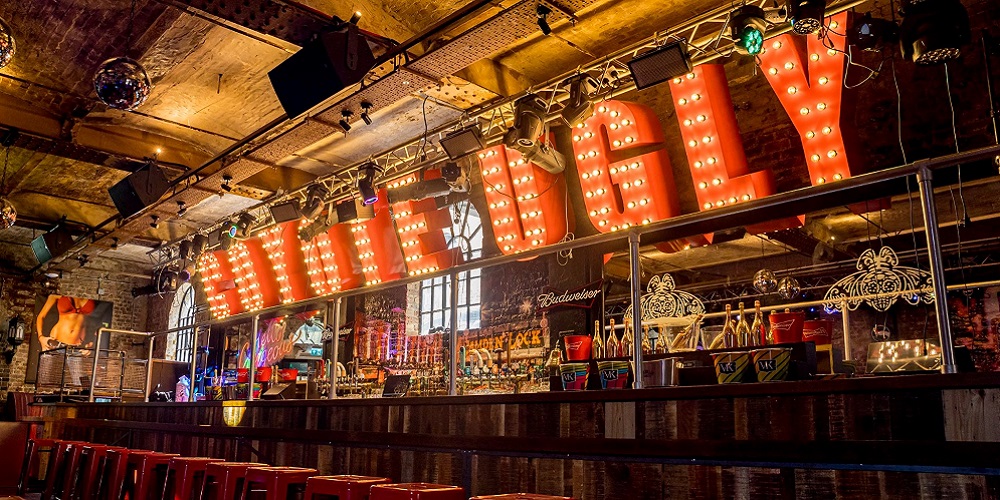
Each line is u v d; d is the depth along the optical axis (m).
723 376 3.27
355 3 5.79
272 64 6.83
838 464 2.68
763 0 4.87
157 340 15.75
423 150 7.44
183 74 7.05
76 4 5.84
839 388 2.71
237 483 4.21
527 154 6.03
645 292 5.93
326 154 8.94
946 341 2.57
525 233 6.79
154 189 8.30
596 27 6.07
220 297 10.69
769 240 8.87
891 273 5.79
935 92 5.11
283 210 8.22
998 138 4.76
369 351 9.90
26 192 10.99
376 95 6.20
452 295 4.51
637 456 3.32
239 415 6.40
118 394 12.15
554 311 7.02
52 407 10.23
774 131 5.93
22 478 7.27
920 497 2.47
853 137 4.91
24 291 14.59
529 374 6.34
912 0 4.06
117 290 15.96
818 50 4.76
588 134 6.08
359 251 8.57
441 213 8.05
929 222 2.71
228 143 8.77
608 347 4.64
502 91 6.63
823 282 10.51
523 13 4.85
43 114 7.74
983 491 2.33
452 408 4.34
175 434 7.32
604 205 6.01
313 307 6.12
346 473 5.02
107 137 8.18
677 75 4.95
